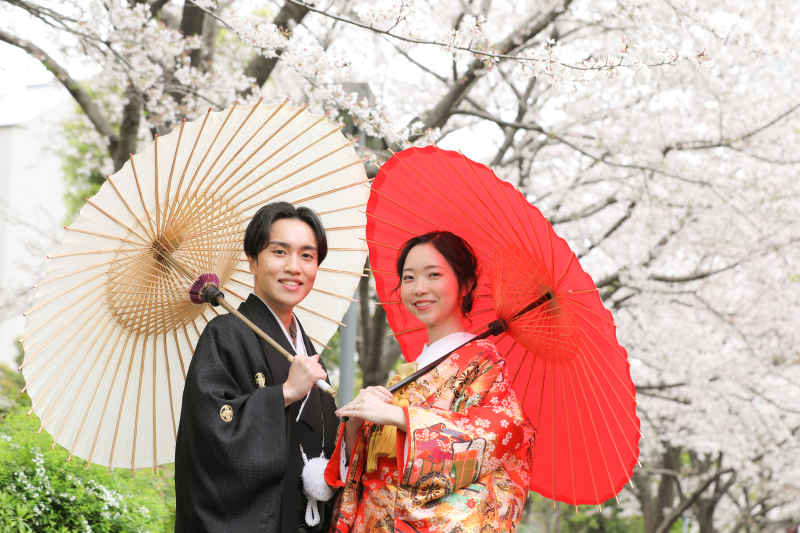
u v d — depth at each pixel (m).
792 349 10.25
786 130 8.65
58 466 3.94
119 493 4.20
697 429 11.23
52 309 2.58
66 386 2.66
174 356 2.96
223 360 2.59
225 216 2.89
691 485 15.50
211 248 2.81
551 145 9.93
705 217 9.11
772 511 19.17
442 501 2.40
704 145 8.77
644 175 8.60
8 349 19.67
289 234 2.73
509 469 2.60
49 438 4.07
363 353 9.38
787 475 11.64
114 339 2.78
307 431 2.74
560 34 8.90
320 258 2.87
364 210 3.34
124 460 2.84
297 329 2.97
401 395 2.67
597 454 2.73
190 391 2.50
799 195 8.87
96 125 6.86
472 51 4.77
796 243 9.09
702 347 10.12
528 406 2.96
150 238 2.74
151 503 4.45
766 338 10.45
